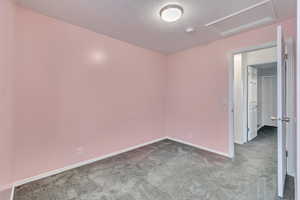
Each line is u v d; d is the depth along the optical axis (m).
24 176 1.96
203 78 3.19
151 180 2.06
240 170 2.30
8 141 1.75
